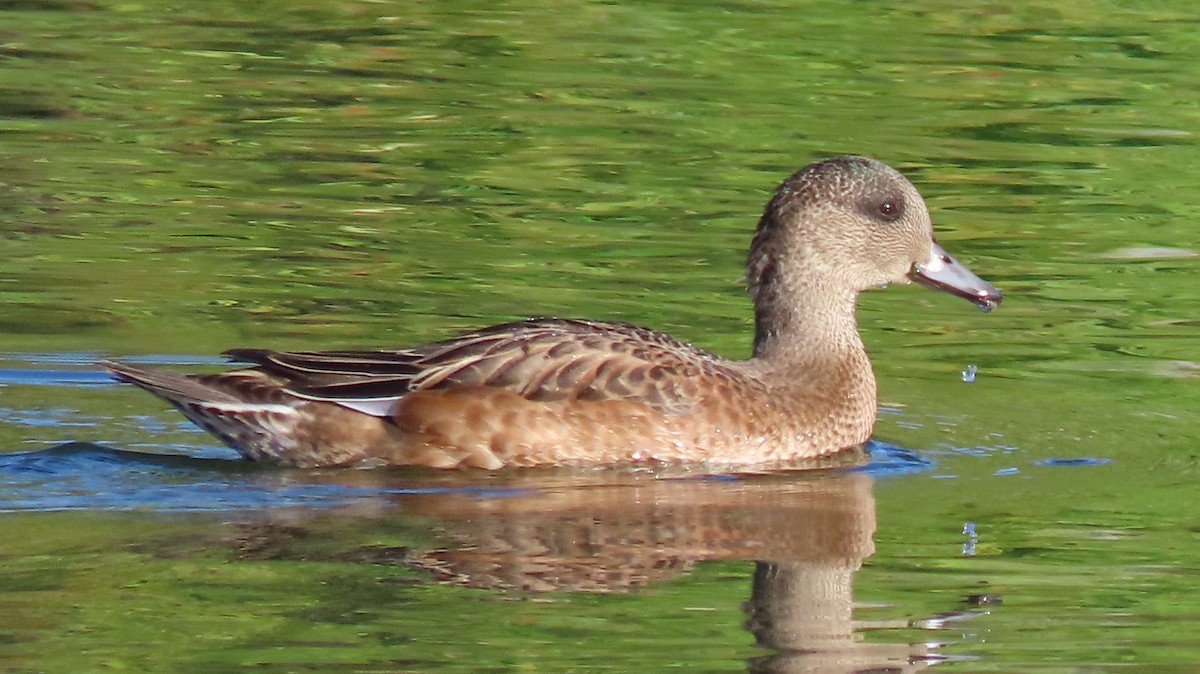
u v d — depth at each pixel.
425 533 10.75
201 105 21.28
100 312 15.30
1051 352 15.06
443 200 18.47
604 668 8.88
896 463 12.60
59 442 12.52
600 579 10.09
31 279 16.00
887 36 23.95
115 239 17.12
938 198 18.77
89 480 11.73
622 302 15.78
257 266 16.56
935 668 9.04
